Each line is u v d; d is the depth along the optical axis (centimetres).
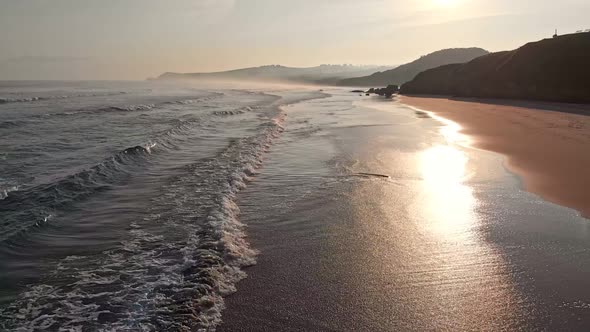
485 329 469
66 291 547
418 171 1191
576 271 602
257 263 629
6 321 482
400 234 742
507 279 579
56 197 911
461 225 781
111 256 645
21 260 631
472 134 1855
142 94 5675
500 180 1082
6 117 2414
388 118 2667
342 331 465
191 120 2361
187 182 1062
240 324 475
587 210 857
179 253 652
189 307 503
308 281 575
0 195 912
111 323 478
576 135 1764
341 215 838
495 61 4925
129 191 982
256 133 1920
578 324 477
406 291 549
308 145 1627
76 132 1872
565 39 4062
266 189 1022
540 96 3766
